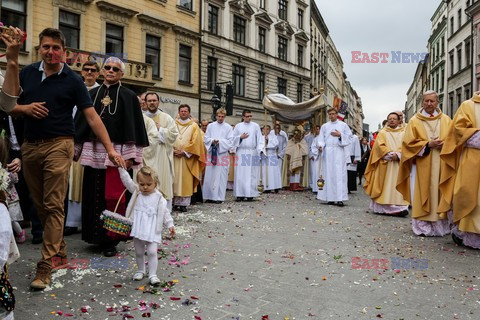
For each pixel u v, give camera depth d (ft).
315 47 154.30
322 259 17.83
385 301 13.02
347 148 35.78
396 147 30.63
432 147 22.94
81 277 14.49
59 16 64.75
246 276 15.21
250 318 11.47
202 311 11.85
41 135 13.43
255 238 21.72
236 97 105.50
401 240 22.18
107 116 17.20
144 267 14.74
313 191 46.52
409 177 24.70
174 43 84.23
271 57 118.93
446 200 21.31
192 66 89.10
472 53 116.78
